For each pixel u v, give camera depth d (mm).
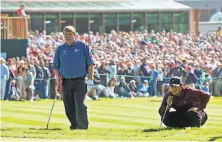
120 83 81938
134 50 97875
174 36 111250
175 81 41312
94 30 128125
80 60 42000
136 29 130875
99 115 57188
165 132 38688
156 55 94750
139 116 56719
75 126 42625
